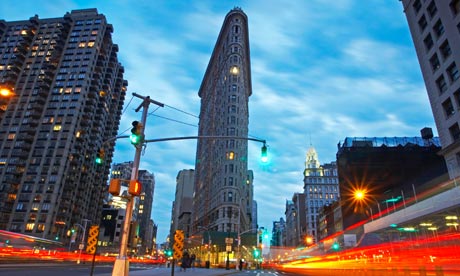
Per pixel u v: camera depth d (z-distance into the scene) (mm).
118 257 11953
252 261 83688
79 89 110812
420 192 54344
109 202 153750
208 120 127938
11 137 103438
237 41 111750
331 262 69062
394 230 44500
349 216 70812
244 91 115062
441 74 37250
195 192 134875
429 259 36438
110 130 135250
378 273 22547
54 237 90375
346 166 73625
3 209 90750
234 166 90375
